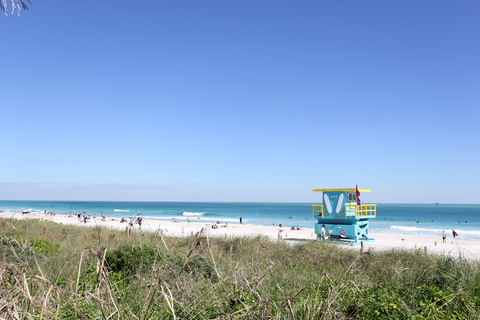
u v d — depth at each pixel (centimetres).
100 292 339
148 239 761
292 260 1114
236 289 409
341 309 421
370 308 445
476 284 647
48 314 311
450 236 5106
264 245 1361
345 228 2416
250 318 347
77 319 320
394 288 602
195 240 366
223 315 354
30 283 362
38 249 996
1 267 317
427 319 429
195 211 14712
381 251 1312
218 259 823
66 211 11125
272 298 401
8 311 275
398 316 431
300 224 7738
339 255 1222
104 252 345
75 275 459
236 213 13450
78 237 1677
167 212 12738
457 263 852
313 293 499
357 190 2431
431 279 761
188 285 400
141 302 362
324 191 2531
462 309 480
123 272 679
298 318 372
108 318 306
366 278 712
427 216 12612
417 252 1203
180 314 343
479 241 3488
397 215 13262
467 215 13288
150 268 650
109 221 4300
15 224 1642
